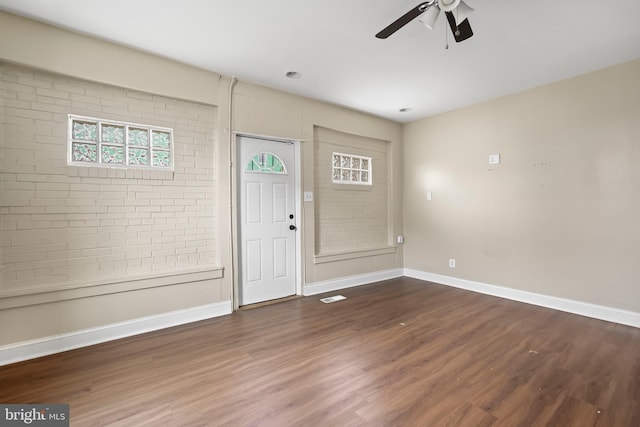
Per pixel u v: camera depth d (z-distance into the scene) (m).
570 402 1.80
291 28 2.41
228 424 1.63
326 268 4.18
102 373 2.12
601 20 2.29
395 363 2.26
